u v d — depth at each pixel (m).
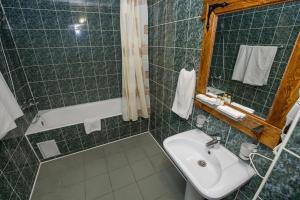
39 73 2.24
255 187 1.04
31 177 1.76
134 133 2.64
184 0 1.37
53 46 2.19
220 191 0.89
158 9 1.79
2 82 1.29
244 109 1.04
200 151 1.32
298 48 0.70
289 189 0.46
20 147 1.67
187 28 1.40
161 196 1.65
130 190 1.72
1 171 1.28
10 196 1.33
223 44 1.10
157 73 2.10
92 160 2.13
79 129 2.16
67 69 2.36
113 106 2.79
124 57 2.14
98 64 2.52
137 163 2.08
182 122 1.75
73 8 2.12
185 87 1.47
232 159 1.12
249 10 0.90
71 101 2.55
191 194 1.31
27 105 2.06
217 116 1.23
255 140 1.00
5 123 1.16
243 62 0.99
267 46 0.85
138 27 2.03
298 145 0.41
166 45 1.76
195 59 1.38
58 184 1.78
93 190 1.71
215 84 1.23
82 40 2.31
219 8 1.05
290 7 0.73
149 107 2.51
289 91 0.76
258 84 0.92
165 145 1.25
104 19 2.33
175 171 1.95
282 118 0.81
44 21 2.05
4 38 1.81
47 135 1.98
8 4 1.85
